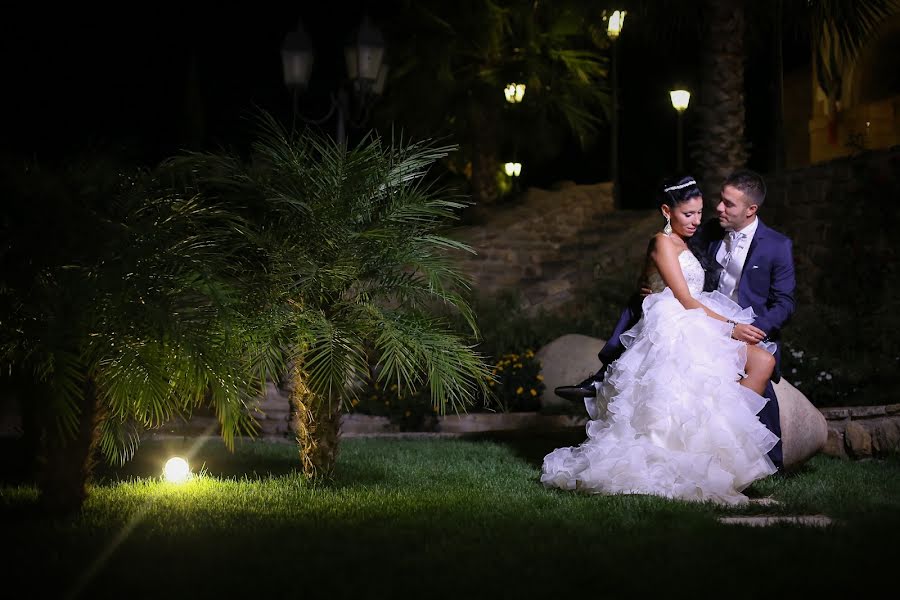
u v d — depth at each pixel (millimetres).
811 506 5559
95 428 5410
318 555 4246
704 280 6898
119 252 5160
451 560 4148
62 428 5293
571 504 5539
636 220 18750
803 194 13750
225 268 5891
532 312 15844
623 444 6137
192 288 5273
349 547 4395
